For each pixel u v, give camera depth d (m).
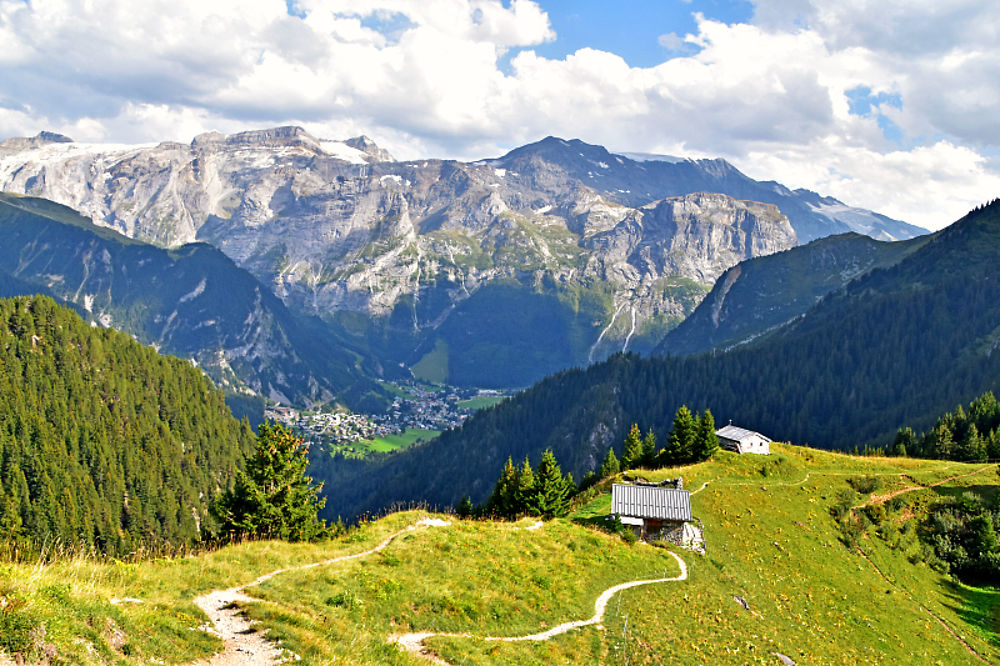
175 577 27.70
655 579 51.59
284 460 52.69
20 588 18.20
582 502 79.31
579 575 46.34
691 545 63.25
